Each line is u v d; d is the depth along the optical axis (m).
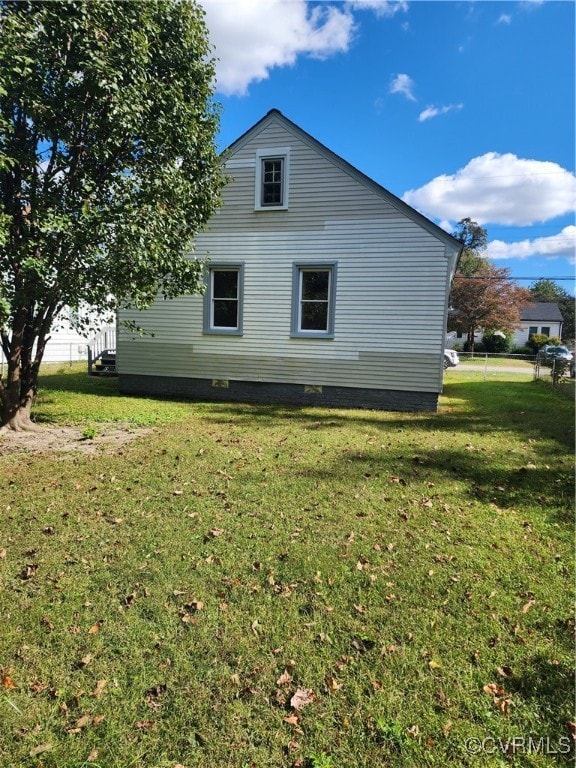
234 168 10.24
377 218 9.51
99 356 14.55
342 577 3.02
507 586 2.95
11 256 5.41
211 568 3.10
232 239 10.41
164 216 6.46
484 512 4.15
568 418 8.95
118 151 6.18
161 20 6.25
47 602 2.68
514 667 2.23
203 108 7.21
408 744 1.81
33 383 7.16
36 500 4.23
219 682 2.11
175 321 10.98
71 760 1.72
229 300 10.73
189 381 11.04
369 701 2.02
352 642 2.39
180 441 6.51
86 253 5.75
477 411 9.82
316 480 4.92
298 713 1.95
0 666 2.18
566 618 2.61
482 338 43.78
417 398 9.73
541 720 1.93
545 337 44.62
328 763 1.71
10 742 1.79
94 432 6.65
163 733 1.84
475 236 51.12
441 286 9.33
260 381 10.55
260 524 3.80
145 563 3.15
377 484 4.83
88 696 2.02
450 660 2.28
